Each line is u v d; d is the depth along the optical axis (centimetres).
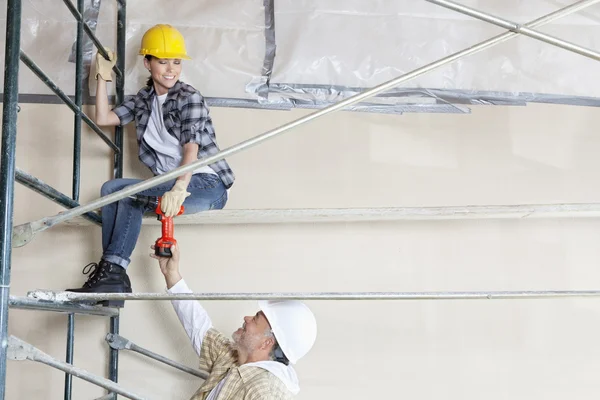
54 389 305
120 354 310
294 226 319
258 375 246
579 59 333
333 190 322
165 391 308
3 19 318
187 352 310
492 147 329
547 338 317
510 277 320
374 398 310
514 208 261
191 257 315
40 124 318
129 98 302
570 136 332
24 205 313
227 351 271
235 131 322
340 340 313
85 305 247
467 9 208
